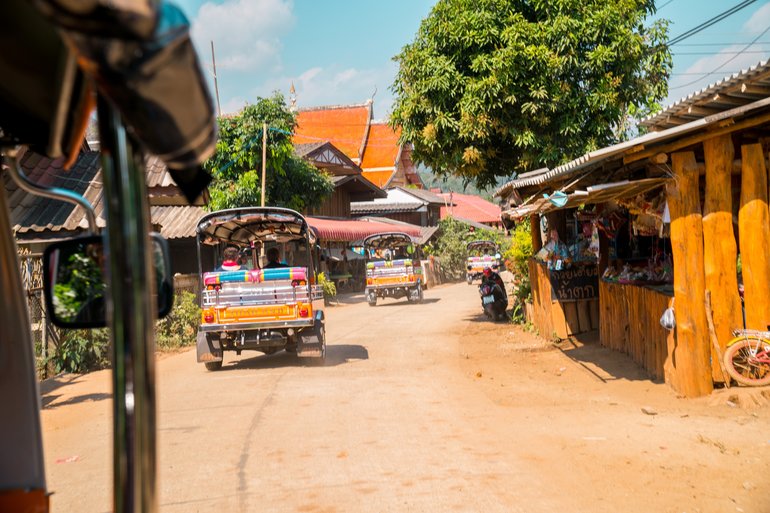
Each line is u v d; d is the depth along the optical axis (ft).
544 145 53.88
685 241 26.53
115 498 5.08
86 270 7.80
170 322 55.36
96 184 55.01
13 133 7.23
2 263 7.21
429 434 23.25
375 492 17.49
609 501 16.11
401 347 48.06
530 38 51.49
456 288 127.95
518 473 18.54
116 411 5.07
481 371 36.58
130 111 4.69
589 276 45.65
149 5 4.05
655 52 54.54
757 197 25.95
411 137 56.59
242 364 43.29
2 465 6.87
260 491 17.97
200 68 4.95
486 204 237.04
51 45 5.18
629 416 24.39
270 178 94.17
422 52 54.34
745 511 15.12
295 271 39.52
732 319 26.30
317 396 30.94
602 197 31.50
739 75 21.94
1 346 7.02
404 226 152.87
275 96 92.38
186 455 21.77
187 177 7.82
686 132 26.21
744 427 21.94
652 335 31.73
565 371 35.04
